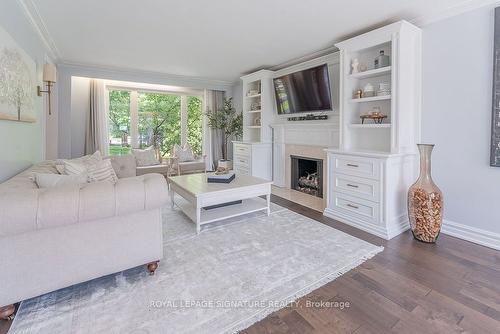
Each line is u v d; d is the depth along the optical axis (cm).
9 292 145
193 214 296
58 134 473
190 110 688
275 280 191
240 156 550
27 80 263
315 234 275
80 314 154
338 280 191
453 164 269
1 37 193
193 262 216
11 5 226
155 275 196
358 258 223
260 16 282
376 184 278
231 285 184
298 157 472
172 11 270
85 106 536
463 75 257
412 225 264
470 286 183
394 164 276
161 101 648
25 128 268
